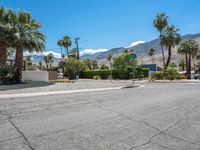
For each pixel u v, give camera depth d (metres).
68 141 5.51
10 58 33.41
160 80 46.09
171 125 7.20
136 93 17.75
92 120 7.80
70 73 61.22
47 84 27.73
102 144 5.33
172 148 5.16
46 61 109.44
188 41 62.44
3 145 5.19
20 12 27.08
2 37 24.80
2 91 17.81
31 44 26.64
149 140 5.68
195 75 63.75
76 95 16.05
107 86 25.28
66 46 81.88
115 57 68.75
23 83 26.69
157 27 54.72
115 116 8.52
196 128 6.87
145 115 8.74
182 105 11.35
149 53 133.12
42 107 10.48
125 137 5.89
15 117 8.19
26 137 5.79
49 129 6.57
